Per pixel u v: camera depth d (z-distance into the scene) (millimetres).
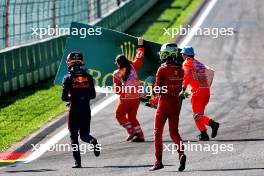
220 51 101500
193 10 145750
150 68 54688
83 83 44719
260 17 134375
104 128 57125
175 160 45594
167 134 54031
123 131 55781
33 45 81562
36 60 82312
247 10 143250
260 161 43719
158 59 54375
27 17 84125
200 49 103375
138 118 60719
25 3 82500
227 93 71125
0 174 43656
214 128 50750
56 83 57625
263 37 113312
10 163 47188
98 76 57938
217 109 63188
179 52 53656
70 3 98750
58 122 60219
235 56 96938
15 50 76875
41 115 63969
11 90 75875
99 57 57781
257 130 53656
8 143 53312
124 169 43344
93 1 113500
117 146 50750
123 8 122188
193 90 51125
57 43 88812
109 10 122438
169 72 43125
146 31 122125
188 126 56656
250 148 47719
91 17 111500
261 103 65375
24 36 83812
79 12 103000
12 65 76188
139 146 50406
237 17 134750
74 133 44781
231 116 59875
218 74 83438
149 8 149375
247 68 87250
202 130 51062
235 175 40062
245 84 76188
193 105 51312
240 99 67688
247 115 59969
